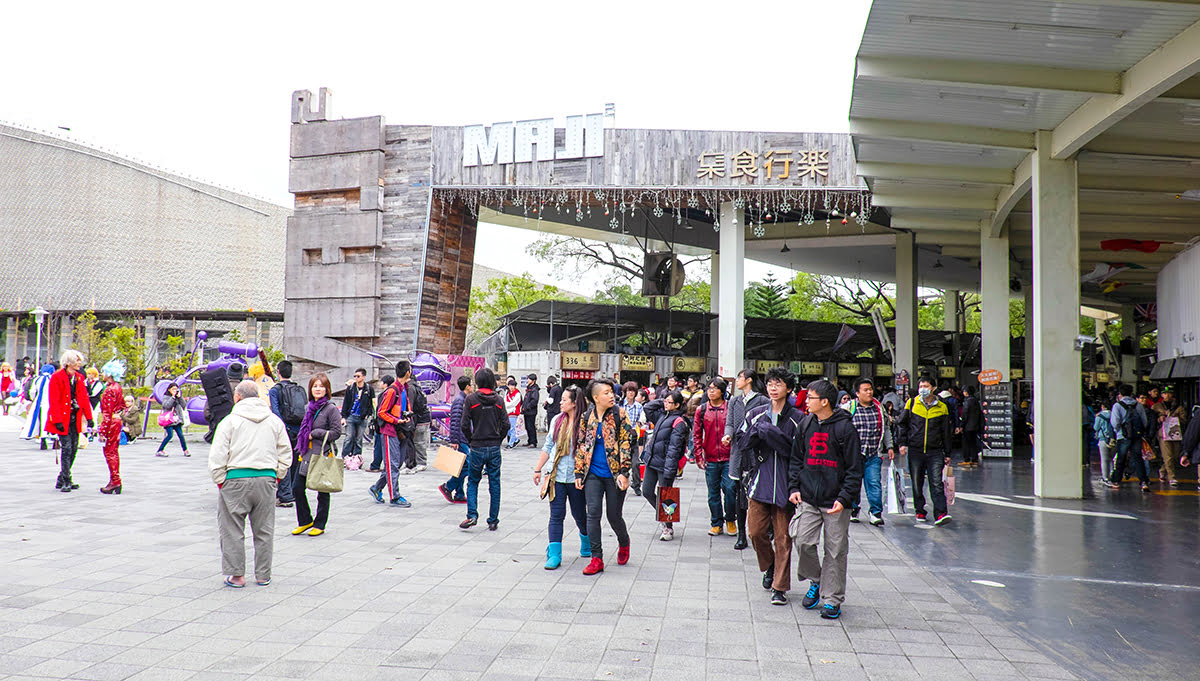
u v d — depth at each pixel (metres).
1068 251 13.66
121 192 68.12
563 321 31.25
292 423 9.69
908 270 32.00
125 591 6.21
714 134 22.12
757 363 36.59
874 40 10.84
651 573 7.26
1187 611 6.29
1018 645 5.32
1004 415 21.03
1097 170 16.34
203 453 16.89
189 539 8.20
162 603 5.91
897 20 10.16
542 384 26.64
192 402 17.67
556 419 7.62
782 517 6.25
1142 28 9.98
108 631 5.22
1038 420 13.53
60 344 50.56
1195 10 9.26
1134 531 10.00
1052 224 13.72
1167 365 22.12
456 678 4.48
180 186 69.50
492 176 23.12
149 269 68.31
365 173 23.69
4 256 65.75
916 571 7.60
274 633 5.24
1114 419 14.72
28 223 66.38
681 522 10.25
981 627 5.72
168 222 69.00
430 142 23.55
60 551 7.55
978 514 11.34
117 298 67.50
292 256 24.23
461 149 23.36
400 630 5.35
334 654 4.85
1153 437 15.48
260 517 6.53
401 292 23.58
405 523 9.55
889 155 16.02
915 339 31.84
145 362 31.41
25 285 65.94
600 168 22.42
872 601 6.41
